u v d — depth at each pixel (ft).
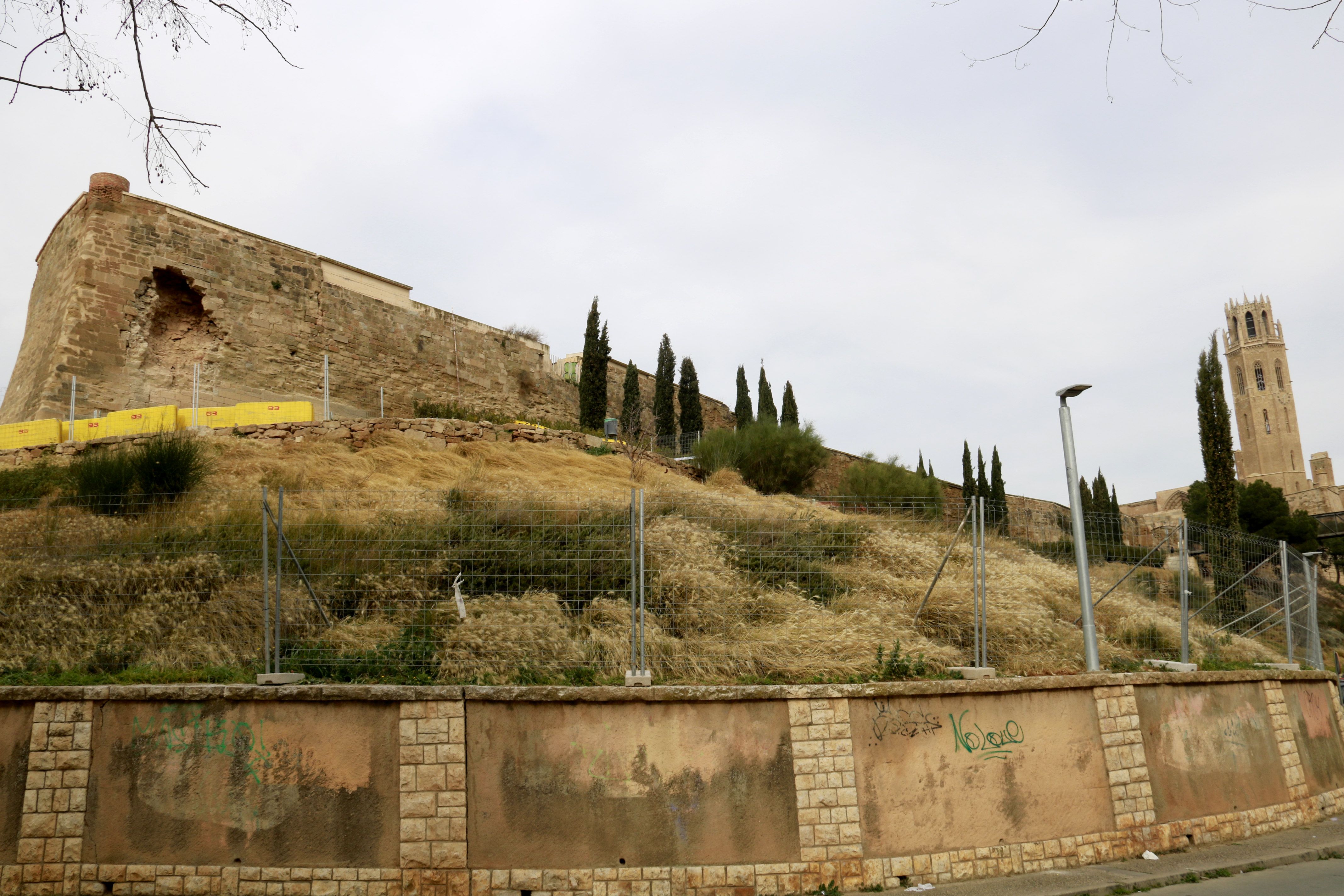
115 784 23.21
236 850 22.89
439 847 22.80
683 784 24.13
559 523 33.65
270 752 23.40
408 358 104.78
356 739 23.49
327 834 22.99
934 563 38.04
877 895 23.98
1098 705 28.81
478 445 62.59
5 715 23.72
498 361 115.96
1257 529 148.25
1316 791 35.32
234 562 30.53
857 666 28.73
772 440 96.17
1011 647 33.60
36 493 46.88
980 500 32.55
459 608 29.07
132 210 84.02
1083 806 27.78
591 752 23.98
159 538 31.60
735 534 35.88
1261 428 333.62
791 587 34.06
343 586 30.55
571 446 70.03
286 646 28.27
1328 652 73.05
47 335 82.84
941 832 25.68
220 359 86.89
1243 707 33.01
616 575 32.04
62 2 14.78
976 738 26.86
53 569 29.96
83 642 28.19
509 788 23.52
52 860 22.75
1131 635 38.22
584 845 23.43
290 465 52.08
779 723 25.11
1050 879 25.32
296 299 94.68
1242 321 344.69
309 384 93.71
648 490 40.93
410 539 31.96
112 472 42.19
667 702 24.56
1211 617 42.57
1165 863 27.32
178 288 86.79
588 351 111.65
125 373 80.94
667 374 133.18
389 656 27.43
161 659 27.58
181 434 55.52
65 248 85.10
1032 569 41.75
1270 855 28.17
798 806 24.57
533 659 27.61
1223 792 31.12
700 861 23.80
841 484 108.47
